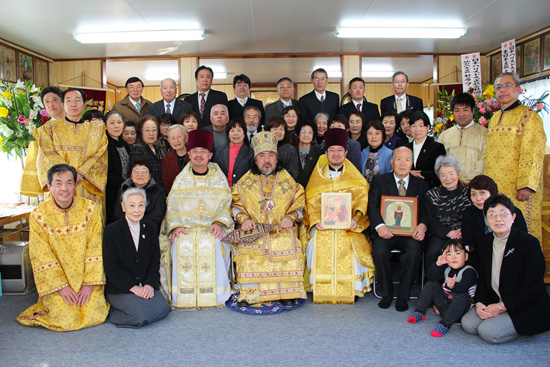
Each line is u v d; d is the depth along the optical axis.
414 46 8.91
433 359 2.85
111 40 7.90
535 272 3.02
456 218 3.95
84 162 4.10
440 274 3.54
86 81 9.32
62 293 3.44
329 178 4.27
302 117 5.89
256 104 6.03
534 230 4.17
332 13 6.80
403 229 3.99
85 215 3.61
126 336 3.27
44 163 3.97
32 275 4.34
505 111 4.26
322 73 5.91
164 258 3.98
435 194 4.06
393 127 5.04
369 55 9.54
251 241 3.90
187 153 4.44
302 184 4.59
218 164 4.62
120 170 4.46
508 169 4.16
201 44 8.45
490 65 9.34
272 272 3.88
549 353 2.92
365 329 3.37
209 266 3.90
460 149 4.57
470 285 3.37
